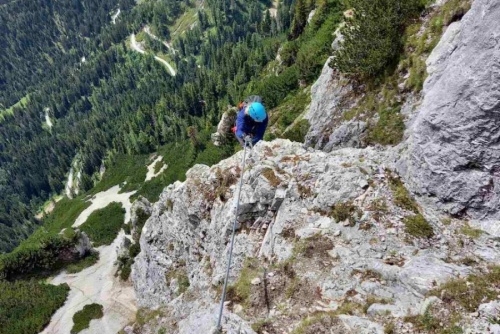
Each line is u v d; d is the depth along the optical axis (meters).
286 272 14.98
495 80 12.66
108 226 68.44
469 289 11.28
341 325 11.88
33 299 41.72
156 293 29.17
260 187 18.45
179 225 26.92
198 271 22.36
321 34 57.41
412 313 11.49
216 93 151.50
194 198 24.31
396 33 25.45
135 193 88.44
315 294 13.72
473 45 13.85
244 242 18.33
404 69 23.92
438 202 14.77
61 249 49.78
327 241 15.20
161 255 29.39
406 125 22.03
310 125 33.53
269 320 13.42
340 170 16.91
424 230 13.99
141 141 134.25
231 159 23.41
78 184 176.88
